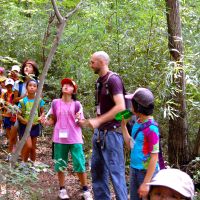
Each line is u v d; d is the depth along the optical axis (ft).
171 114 16.21
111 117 10.93
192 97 17.52
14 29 24.95
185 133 17.48
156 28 18.54
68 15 8.95
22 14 27.45
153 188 5.08
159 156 10.23
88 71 20.33
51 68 24.48
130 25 19.04
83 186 14.35
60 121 14.19
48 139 22.27
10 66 19.26
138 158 10.13
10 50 24.97
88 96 20.15
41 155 19.65
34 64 15.81
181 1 20.94
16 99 15.67
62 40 21.11
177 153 17.57
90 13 19.56
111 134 11.64
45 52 24.41
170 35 17.44
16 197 9.70
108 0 20.66
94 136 12.20
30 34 24.85
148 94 9.92
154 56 18.53
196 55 17.01
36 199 9.87
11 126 16.78
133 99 10.09
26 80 15.71
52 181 15.75
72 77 21.38
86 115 19.72
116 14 18.90
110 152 11.61
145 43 18.74
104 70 11.53
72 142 14.11
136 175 10.23
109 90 11.27
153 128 9.86
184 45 19.22
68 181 16.29
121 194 11.38
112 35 19.35
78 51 21.12
